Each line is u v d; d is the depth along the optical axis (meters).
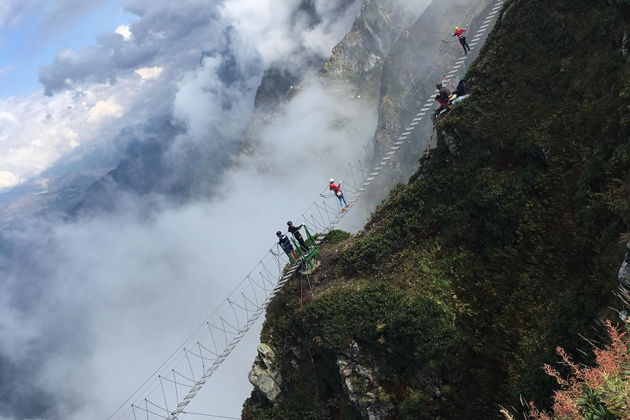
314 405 43.75
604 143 33.25
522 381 31.75
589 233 32.69
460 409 35.50
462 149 43.12
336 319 42.53
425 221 43.44
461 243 40.62
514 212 37.59
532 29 42.28
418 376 37.56
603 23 37.62
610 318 27.83
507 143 40.22
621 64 35.53
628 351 12.37
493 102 42.34
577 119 36.56
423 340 37.44
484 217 39.56
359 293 42.88
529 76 41.06
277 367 46.62
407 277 41.62
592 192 33.28
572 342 29.67
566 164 36.28
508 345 34.78
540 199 36.88
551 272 34.50
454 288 39.00
